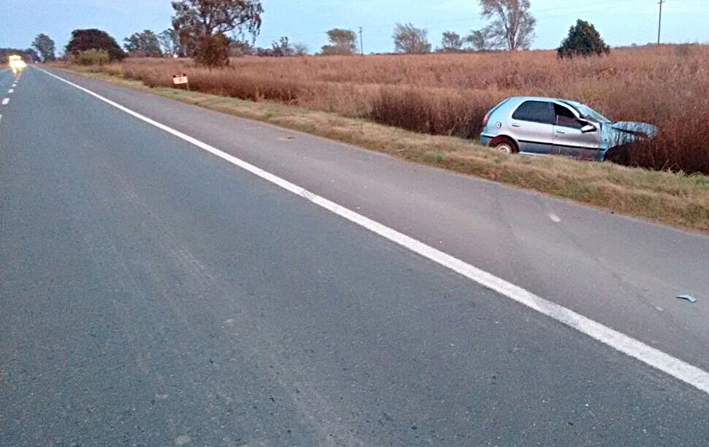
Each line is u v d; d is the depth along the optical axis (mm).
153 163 8508
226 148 9742
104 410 2586
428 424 2461
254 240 4957
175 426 2469
